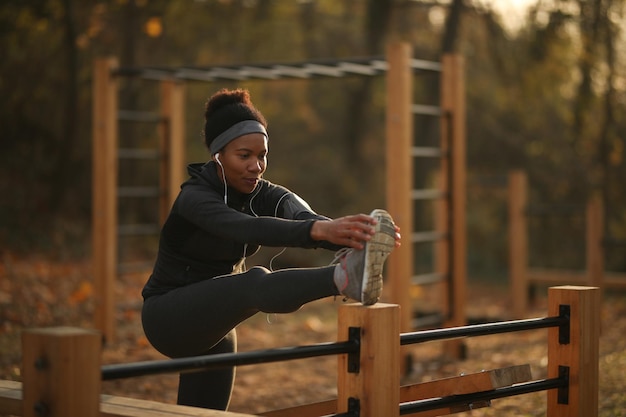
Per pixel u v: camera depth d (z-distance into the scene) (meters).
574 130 20.77
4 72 18.31
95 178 10.43
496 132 22.64
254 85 23.05
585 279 13.08
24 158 19.09
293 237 3.53
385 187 23.48
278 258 18.67
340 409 3.75
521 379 4.34
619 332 10.79
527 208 13.21
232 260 4.27
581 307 4.59
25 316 11.17
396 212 8.77
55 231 17.27
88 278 14.14
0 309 11.17
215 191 4.08
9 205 17.64
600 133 19.97
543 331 11.44
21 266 14.29
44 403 3.04
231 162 4.07
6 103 18.61
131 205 19.39
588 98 18.69
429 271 20.12
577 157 21.36
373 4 20.67
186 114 21.11
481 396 4.27
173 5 18.92
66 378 3.00
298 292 3.63
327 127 25.06
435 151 9.47
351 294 3.57
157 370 3.17
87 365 3.04
